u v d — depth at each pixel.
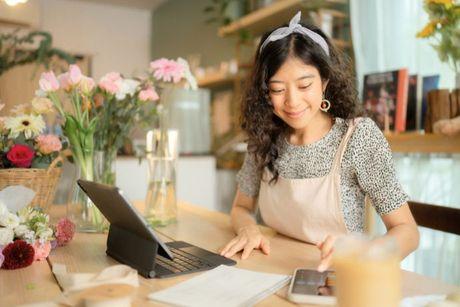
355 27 2.29
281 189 1.27
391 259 0.57
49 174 1.36
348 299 0.57
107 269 0.78
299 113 1.15
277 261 1.00
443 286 0.81
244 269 0.92
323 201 1.18
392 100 2.00
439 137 1.74
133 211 0.83
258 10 3.00
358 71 2.29
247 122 1.36
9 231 0.96
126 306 0.64
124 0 4.90
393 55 2.16
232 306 0.72
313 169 1.23
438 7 1.71
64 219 1.15
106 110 1.36
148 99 1.38
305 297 0.74
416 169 2.07
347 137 1.19
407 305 0.68
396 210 1.12
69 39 4.86
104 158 1.35
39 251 1.00
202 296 0.76
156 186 1.41
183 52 4.56
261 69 1.18
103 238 1.23
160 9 5.07
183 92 3.49
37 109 1.33
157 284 0.84
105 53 5.06
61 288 0.82
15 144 1.35
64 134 1.33
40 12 4.33
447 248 1.93
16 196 1.05
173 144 1.42
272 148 1.32
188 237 1.25
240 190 1.48
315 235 1.20
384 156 1.15
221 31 3.37
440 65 1.94
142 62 5.28
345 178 1.20
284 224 1.27
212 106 3.96
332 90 1.25
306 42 1.12
